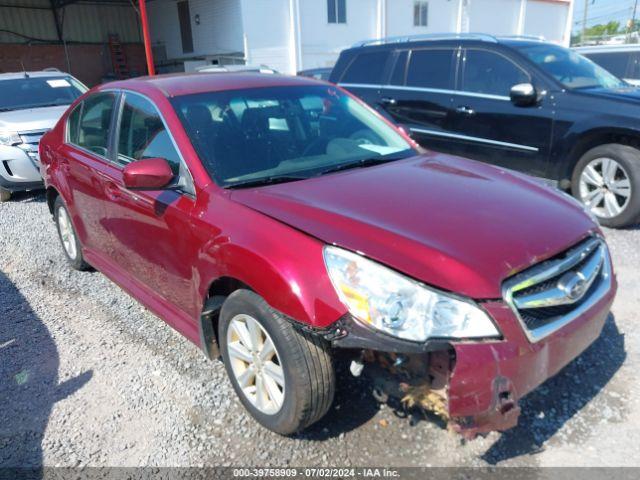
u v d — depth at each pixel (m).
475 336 2.13
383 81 7.17
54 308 4.30
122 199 3.48
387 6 24.78
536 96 5.74
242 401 2.85
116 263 4.05
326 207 2.60
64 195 4.50
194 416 2.93
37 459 2.68
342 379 3.08
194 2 23.45
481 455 2.55
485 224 2.48
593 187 5.61
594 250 2.69
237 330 2.71
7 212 7.36
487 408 2.14
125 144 3.62
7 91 8.77
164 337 3.77
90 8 26.08
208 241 2.73
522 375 2.20
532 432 2.68
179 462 2.61
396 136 3.86
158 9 26.14
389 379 2.42
